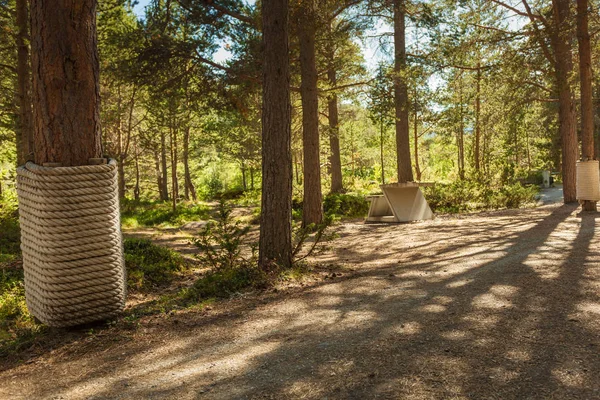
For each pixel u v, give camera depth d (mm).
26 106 12695
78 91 3596
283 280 5395
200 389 2594
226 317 4137
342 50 16516
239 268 5797
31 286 3625
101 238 3578
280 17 5977
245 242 10414
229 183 52750
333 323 3650
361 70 16016
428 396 2295
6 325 4543
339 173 25828
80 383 2861
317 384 2531
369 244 8625
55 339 3713
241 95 13094
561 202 16531
